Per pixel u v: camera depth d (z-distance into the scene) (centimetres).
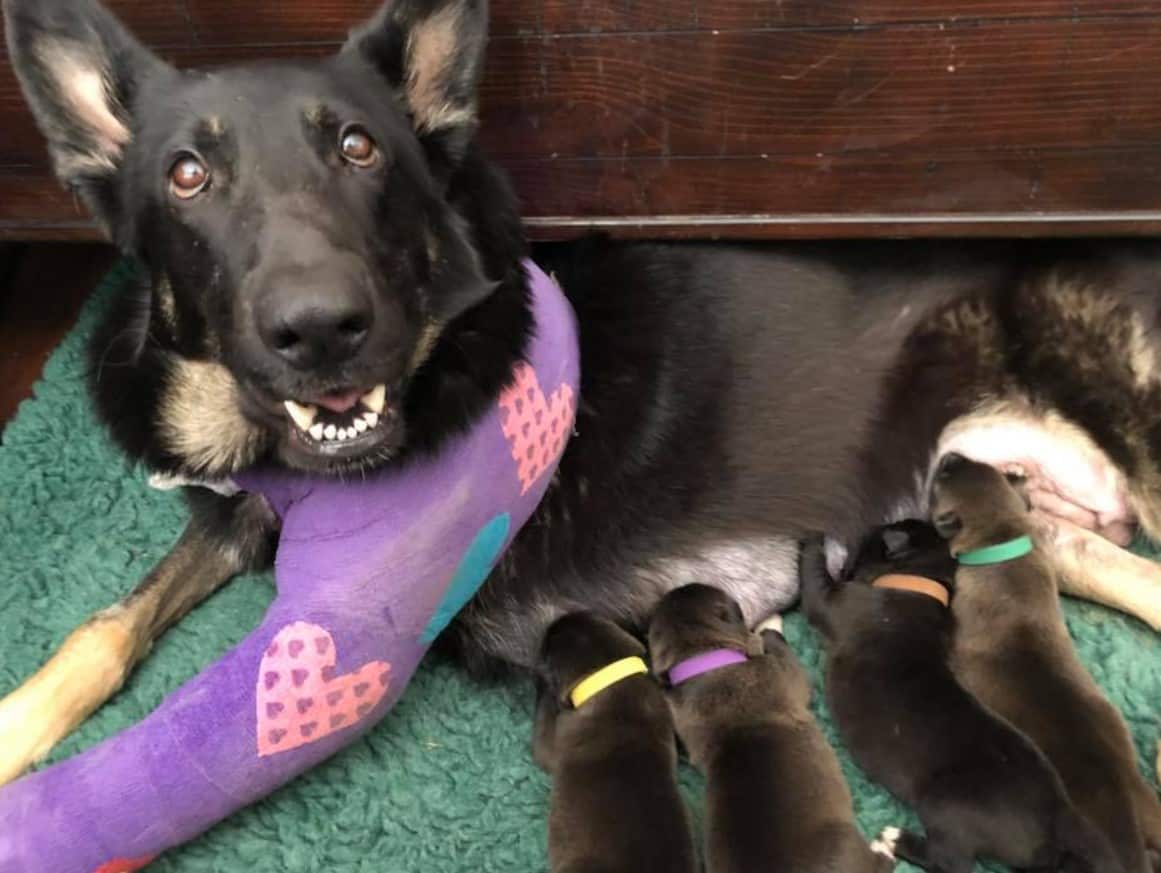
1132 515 75
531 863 60
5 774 62
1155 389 72
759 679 61
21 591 75
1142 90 66
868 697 61
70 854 51
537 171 73
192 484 67
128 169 57
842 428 73
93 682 66
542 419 62
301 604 55
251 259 50
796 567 73
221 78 54
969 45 65
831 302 73
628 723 60
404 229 56
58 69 57
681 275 72
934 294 74
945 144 69
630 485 70
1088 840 53
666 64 67
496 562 65
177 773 52
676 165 72
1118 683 67
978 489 69
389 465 57
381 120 56
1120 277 72
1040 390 74
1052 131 68
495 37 67
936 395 75
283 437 57
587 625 65
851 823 55
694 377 70
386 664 57
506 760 66
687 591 65
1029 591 65
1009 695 62
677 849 54
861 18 64
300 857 60
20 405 89
